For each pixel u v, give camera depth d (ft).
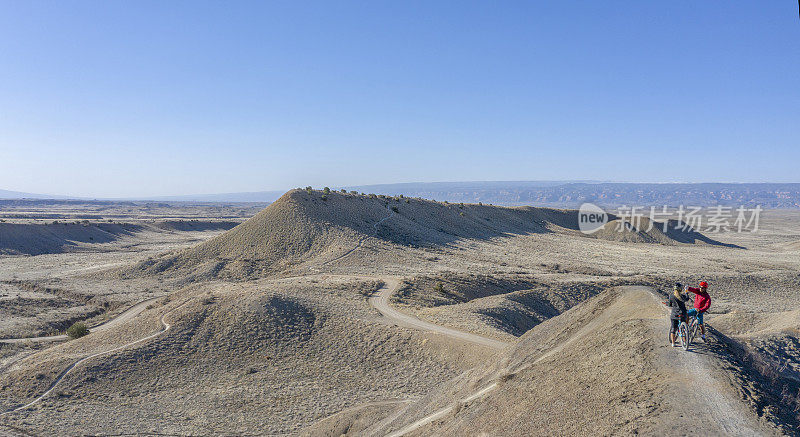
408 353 137.39
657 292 65.21
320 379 125.39
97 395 114.83
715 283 262.47
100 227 561.84
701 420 28.17
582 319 65.77
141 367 129.39
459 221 493.36
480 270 291.17
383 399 110.93
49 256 396.78
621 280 257.55
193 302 171.63
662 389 33.01
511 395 47.62
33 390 115.85
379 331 151.02
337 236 341.41
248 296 172.86
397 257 311.88
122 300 228.22
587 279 268.21
